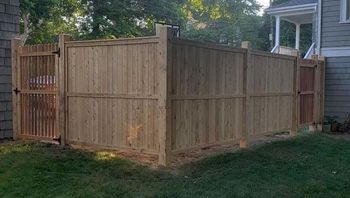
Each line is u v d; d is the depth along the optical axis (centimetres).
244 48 749
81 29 2498
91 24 2417
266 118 834
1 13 769
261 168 584
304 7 1323
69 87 698
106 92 650
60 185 475
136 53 612
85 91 677
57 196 437
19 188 463
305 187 498
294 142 822
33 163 570
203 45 642
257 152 702
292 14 1401
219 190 469
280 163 624
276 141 834
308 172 575
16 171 530
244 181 508
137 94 611
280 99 887
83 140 685
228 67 712
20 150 667
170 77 577
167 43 570
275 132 870
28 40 2283
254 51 777
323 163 639
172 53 584
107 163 586
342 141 862
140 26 2641
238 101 745
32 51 743
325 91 1138
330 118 1095
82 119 684
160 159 582
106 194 447
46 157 613
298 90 952
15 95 770
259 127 810
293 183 513
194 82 630
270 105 848
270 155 683
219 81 689
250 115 776
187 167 580
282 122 899
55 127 718
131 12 2520
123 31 2438
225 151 718
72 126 698
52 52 710
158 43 581
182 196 444
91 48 666
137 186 480
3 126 776
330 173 577
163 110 574
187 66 614
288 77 917
